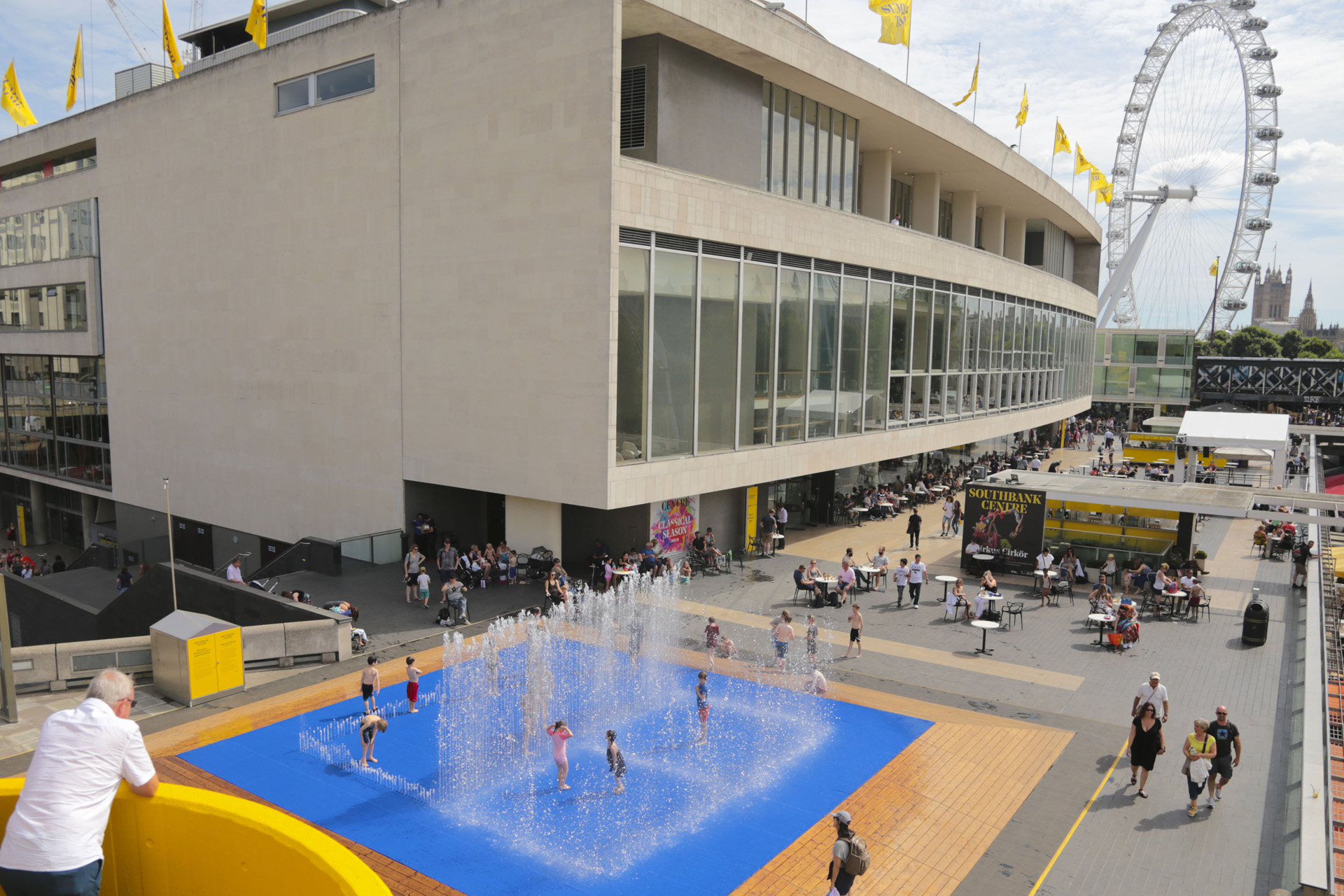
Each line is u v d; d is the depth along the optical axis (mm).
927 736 17688
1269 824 14242
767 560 32844
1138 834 13938
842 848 11039
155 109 39844
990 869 12930
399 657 22344
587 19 25047
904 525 40188
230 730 17750
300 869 3658
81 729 3863
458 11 28078
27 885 3719
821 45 32500
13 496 57625
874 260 36625
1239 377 86125
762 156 32781
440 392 30188
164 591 27469
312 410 34875
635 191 25750
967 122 43188
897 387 39781
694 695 19906
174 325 40750
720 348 29578
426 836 13773
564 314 26422
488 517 34438
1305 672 18031
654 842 13648
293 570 30703
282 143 34438
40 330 49531
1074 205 63375
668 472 27953
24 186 49406
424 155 29609
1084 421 84562
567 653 22641
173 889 4152
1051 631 24656
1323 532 31953
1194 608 25797
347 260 32656
